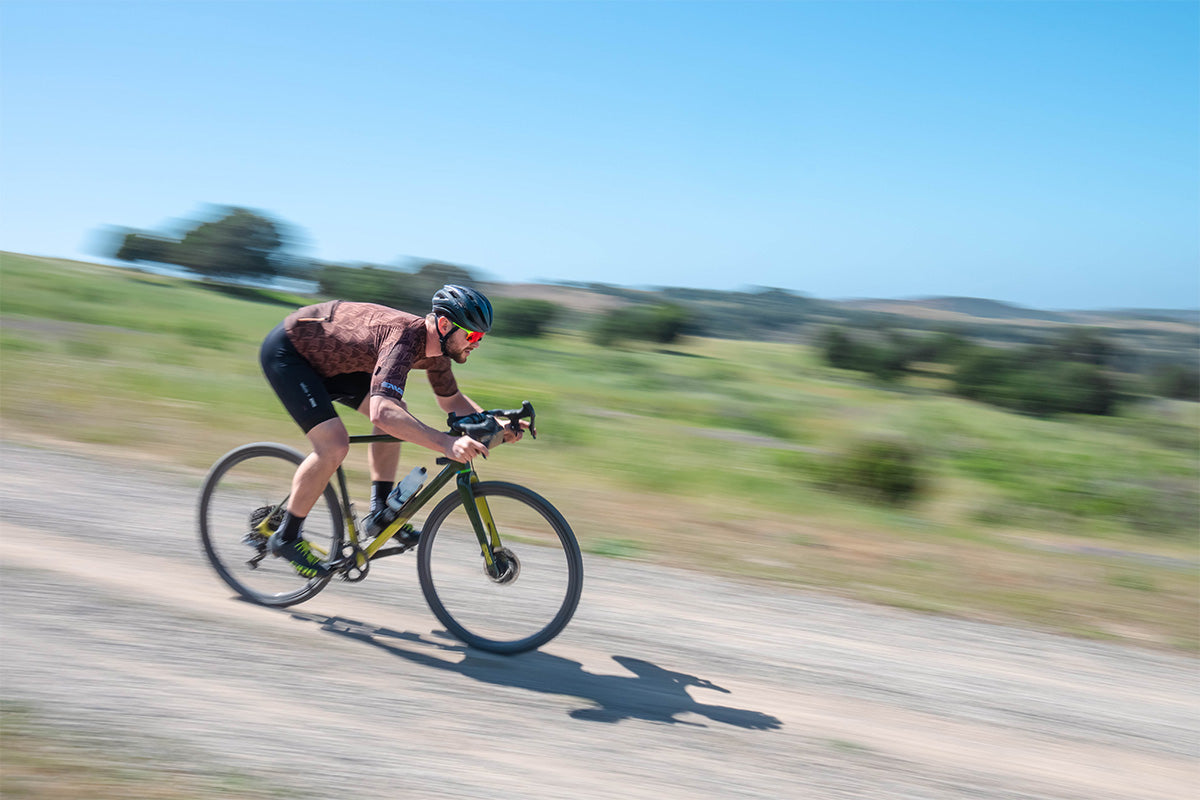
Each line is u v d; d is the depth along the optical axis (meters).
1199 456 16.08
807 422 16.36
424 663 3.27
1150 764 3.05
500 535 3.45
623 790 2.52
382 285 44.97
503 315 47.50
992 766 2.93
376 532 3.55
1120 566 6.23
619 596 4.32
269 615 3.55
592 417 13.35
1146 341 68.88
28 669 2.78
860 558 5.55
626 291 97.19
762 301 106.19
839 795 2.63
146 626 3.26
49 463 5.68
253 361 14.20
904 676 3.64
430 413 10.36
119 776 2.23
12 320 17.59
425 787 2.39
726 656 3.69
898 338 43.03
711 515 6.40
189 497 5.14
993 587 5.14
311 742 2.56
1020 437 17.92
